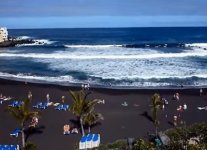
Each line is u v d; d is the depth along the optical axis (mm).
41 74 86625
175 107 59812
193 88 71062
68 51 136375
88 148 43250
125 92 68750
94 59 108312
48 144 45594
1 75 86062
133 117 55188
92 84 74875
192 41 193250
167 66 94938
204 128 42469
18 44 165875
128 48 148250
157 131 49125
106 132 49219
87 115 47281
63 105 59875
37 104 60938
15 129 50094
